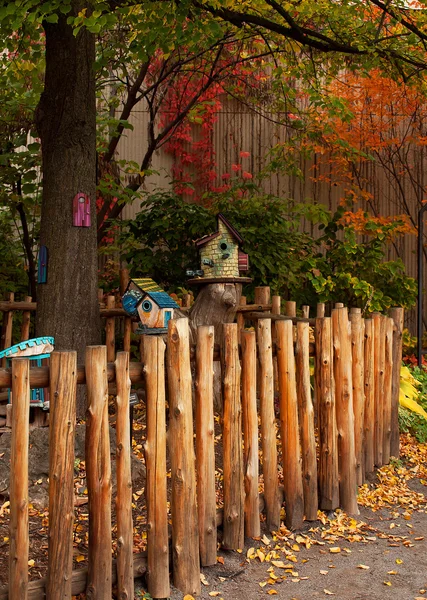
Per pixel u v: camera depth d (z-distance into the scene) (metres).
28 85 8.09
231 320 5.99
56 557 3.01
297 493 4.24
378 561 3.95
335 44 6.64
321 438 4.55
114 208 8.86
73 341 5.78
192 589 3.48
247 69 8.91
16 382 2.90
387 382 5.48
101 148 7.93
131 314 5.26
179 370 3.49
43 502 4.16
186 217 7.94
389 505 4.84
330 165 10.34
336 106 7.38
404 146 10.30
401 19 6.64
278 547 4.01
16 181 7.85
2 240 8.76
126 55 8.51
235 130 10.20
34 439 4.47
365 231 9.23
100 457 3.16
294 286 8.39
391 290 9.01
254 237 7.86
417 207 10.45
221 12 6.12
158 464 3.38
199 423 3.66
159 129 10.05
